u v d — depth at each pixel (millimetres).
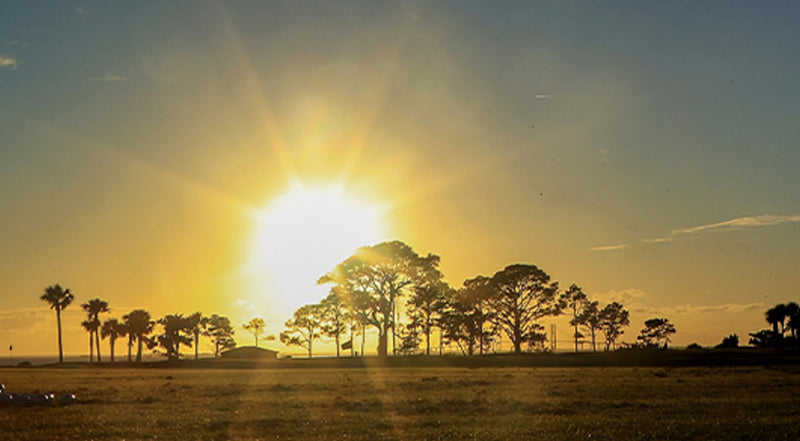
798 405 37562
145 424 32156
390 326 140125
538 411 36281
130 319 171500
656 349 134750
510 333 151000
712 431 28234
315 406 39625
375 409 37781
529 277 146625
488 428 29969
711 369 86125
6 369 125625
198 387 56938
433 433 28562
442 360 119688
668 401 40250
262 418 33531
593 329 183000
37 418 34688
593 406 38062
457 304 149875
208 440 27609
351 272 133750
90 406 40438
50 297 160125
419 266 134500
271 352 164375
